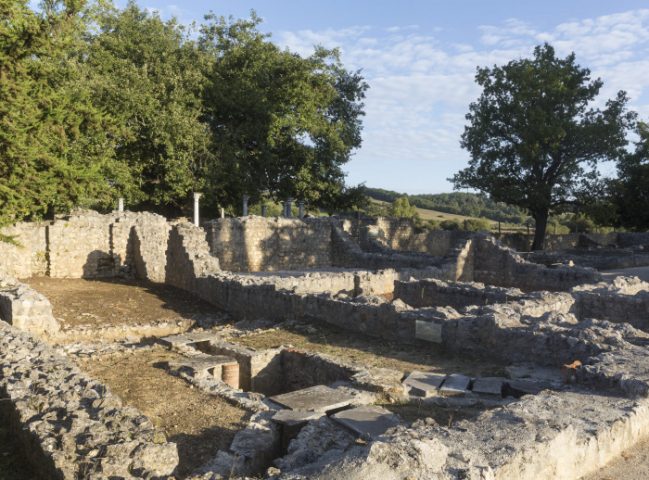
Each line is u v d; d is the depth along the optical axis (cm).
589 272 2233
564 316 1190
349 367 1018
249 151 3834
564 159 4209
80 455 536
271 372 1155
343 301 1406
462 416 791
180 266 2141
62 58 2944
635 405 658
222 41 4100
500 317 1116
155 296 1994
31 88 2117
